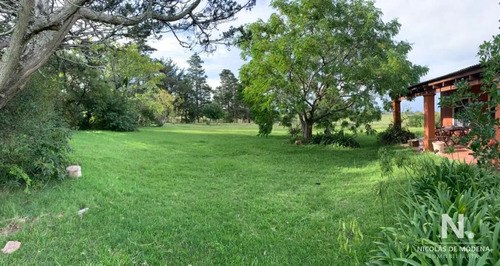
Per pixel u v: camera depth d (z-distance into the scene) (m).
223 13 4.72
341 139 12.16
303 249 2.95
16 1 3.76
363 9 10.01
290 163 7.95
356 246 2.86
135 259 2.70
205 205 4.36
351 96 10.52
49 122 5.38
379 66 9.34
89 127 19.72
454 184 3.57
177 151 10.24
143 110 28.17
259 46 10.45
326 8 9.95
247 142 13.48
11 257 2.65
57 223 3.44
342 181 5.80
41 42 3.76
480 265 1.72
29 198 4.20
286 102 10.38
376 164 7.40
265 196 4.84
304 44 9.15
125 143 11.91
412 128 19.28
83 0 3.22
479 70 6.07
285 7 10.50
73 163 6.23
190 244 3.06
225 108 56.66
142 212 3.96
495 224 2.19
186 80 51.12
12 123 4.70
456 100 3.88
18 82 3.54
